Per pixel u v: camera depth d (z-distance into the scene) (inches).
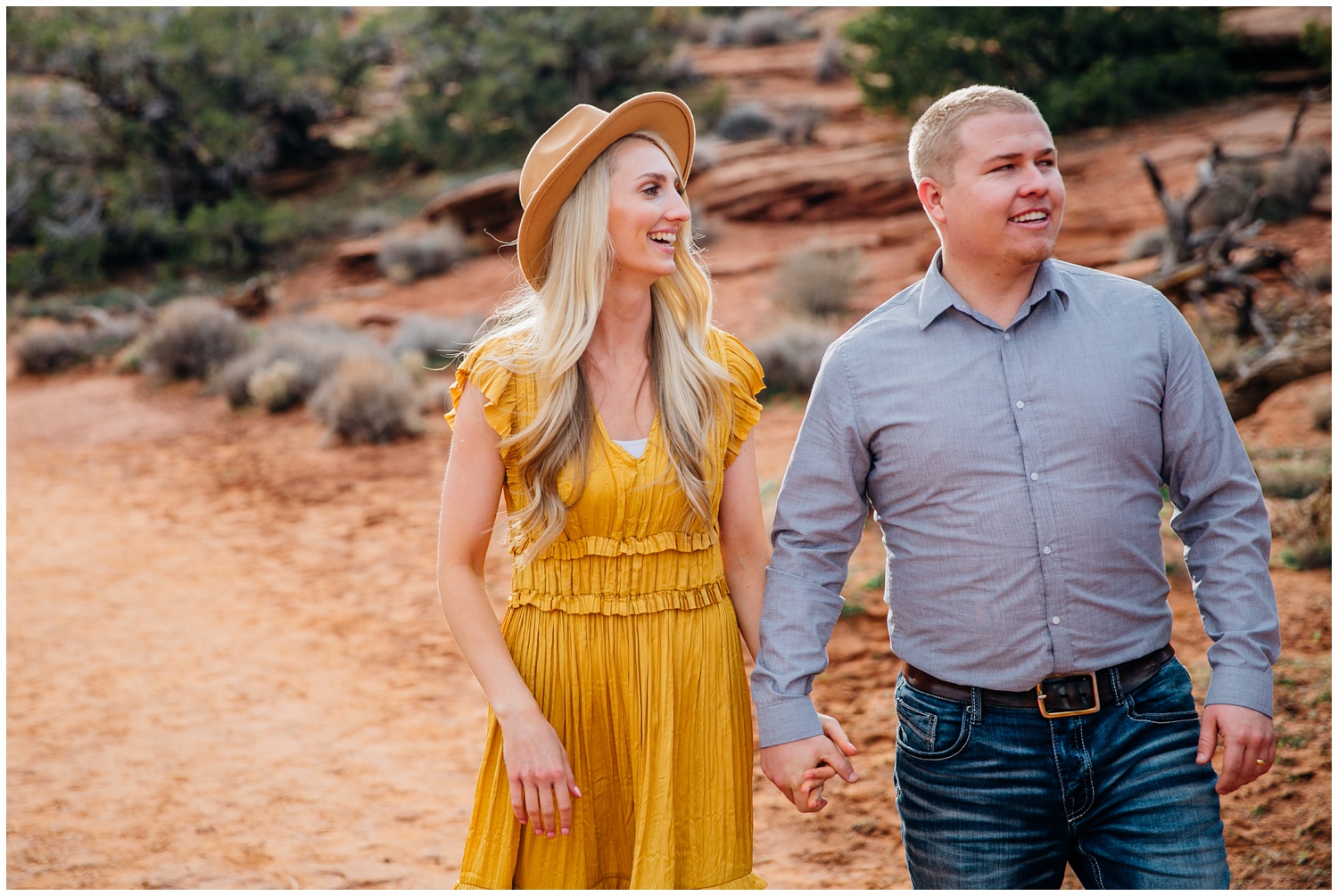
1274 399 315.6
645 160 82.0
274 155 1072.2
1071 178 603.5
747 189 730.8
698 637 85.8
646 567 84.4
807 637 85.5
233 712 213.2
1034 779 80.8
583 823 85.6
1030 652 79.8
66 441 498.0
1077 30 727.1
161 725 209.0
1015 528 79.7
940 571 81.9
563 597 84.9
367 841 159.8
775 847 145.7
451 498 84.3
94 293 905.5
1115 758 80.0
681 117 85.0
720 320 528.1
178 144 1003.3
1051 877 83.6
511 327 85.4
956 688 82.2
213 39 988.6
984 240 80.3
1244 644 78.6
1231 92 695.1
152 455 460.1
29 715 216.2
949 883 83.0
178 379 602.9
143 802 176.4
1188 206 400.8
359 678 227.0
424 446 429.7
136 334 719.7
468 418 83.4
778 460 320.2
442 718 205.2
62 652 252.2
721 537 93.7
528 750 80.1
